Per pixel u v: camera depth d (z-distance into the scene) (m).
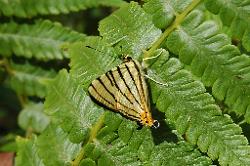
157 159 0.26
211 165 0.25
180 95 0.26
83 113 0.27
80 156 0.27
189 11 0.26
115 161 0.26
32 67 0.31
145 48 0.26
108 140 0.26
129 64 0.25
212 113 0.25
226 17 0.26
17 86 0.31
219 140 0.25
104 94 0.26
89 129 0.27
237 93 0.26
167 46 0.26
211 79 0.26
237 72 0.26
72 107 0.27
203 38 0.26
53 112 0.27
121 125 0.26
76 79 0.26
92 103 0.27
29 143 0.28
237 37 0.26
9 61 0.31
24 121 0.32
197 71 0.26
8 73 0.31
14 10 0.30
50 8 0.30
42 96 0.31
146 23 0.26
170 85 0.26
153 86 0.26
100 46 0.26
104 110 0.27
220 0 0.26
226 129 0.25
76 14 0.33
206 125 0.25
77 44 0.27
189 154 0.26
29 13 0.30
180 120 0.26
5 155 0.30
